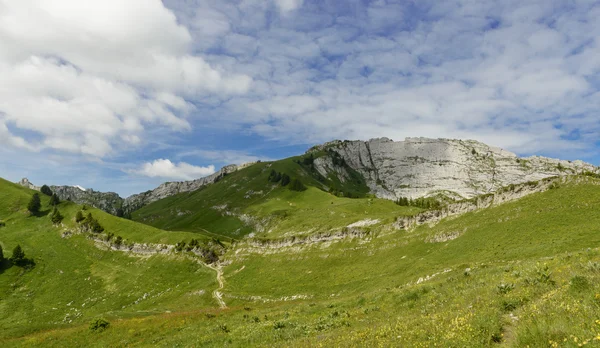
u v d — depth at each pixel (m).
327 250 104.19
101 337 39.84
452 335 13.82
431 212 95.06
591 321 10.90
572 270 20.12
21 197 193.75
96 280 121.56
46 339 40.47
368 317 26.02
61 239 154.38
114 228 159.62
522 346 11.30
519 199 77.12
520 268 27.94
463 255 64.81
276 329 28.11
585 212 58.69
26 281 119.25
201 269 119.50
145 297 105.00
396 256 85.06
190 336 33.59
